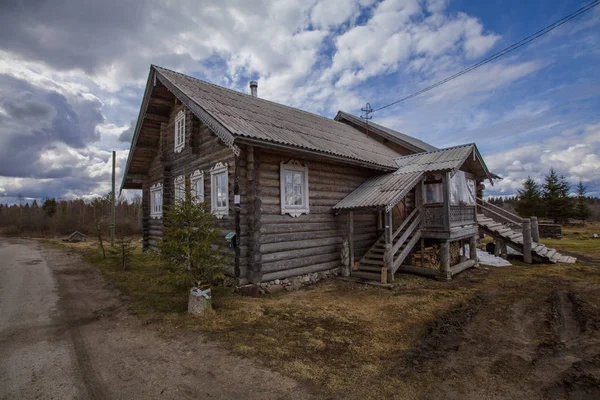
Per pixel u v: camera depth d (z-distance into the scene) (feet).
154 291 25.88
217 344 15.66
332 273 31.86
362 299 24.40
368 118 57.98
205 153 32.30
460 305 22.98
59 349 15.06
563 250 52.70
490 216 54.19
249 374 12.78
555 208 102.17
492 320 19.79
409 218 33.53
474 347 15.76
